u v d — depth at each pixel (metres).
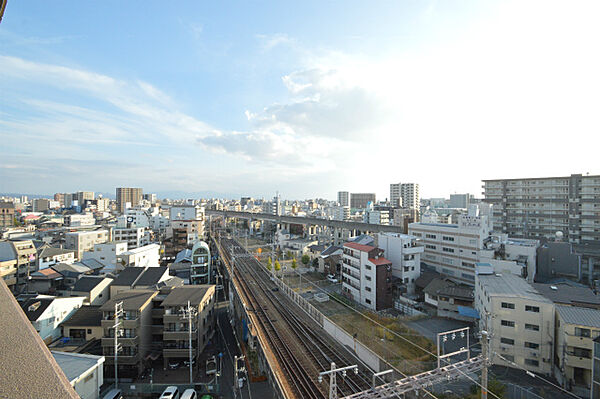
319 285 50.34
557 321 24.27
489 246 44.56
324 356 25.06
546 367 24.41
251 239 107.00
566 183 56.59
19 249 46.56
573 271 43.22
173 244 79.69
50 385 2.03
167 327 29.56
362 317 35.97
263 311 35.22
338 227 82.81
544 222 58.81
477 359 17.64
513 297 26.19
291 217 102.44
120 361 27.55
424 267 49.62
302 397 19.58
